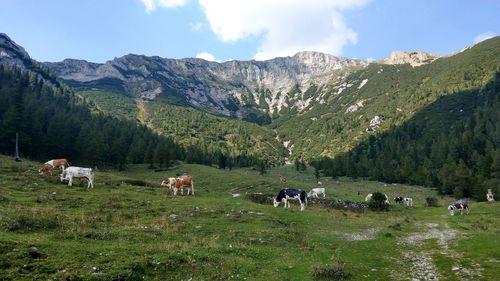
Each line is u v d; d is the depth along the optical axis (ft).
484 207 207.92
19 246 54.08
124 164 456.86
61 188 141.79
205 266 59.26
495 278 62.08
